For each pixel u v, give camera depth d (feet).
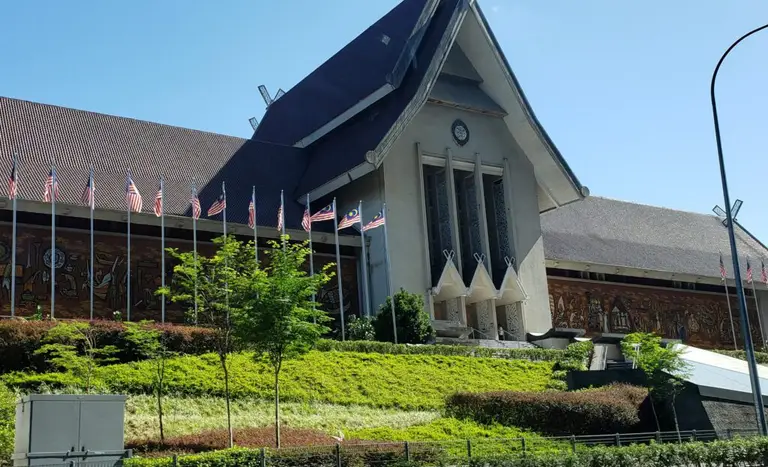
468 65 164.86
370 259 144.15
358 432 77.41
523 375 110.22
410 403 90.74
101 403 52.54
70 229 115.55
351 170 140.26
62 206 113.19
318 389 89.56
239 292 71.31
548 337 147.95
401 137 150.71
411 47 150.71
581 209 200.54
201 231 128.67
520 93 161.99
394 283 141.49
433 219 155.02
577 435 81.51
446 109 158.20
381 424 83.05
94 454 51.06
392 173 147.43
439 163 154.61
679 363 95.76
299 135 165.37
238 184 144.36
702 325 199.11
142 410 75.46
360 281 143.02
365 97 151.23
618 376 100.53
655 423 91.97
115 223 119.85
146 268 120.88
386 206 144.87
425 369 104.68
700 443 69.82
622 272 185.98
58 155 126.52
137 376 80.69
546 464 61.82
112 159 132.57
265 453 55.52
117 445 52.54
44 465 46.73
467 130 159.94
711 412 90.53
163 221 118.21
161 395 79.20
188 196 133.28
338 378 94.02
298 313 71.20
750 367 74.54
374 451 59.88
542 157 167.53
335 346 105.40
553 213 193.57
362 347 108.17
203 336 93.45
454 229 150.71
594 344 133.59
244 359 93.04
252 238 132.98
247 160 152.15
